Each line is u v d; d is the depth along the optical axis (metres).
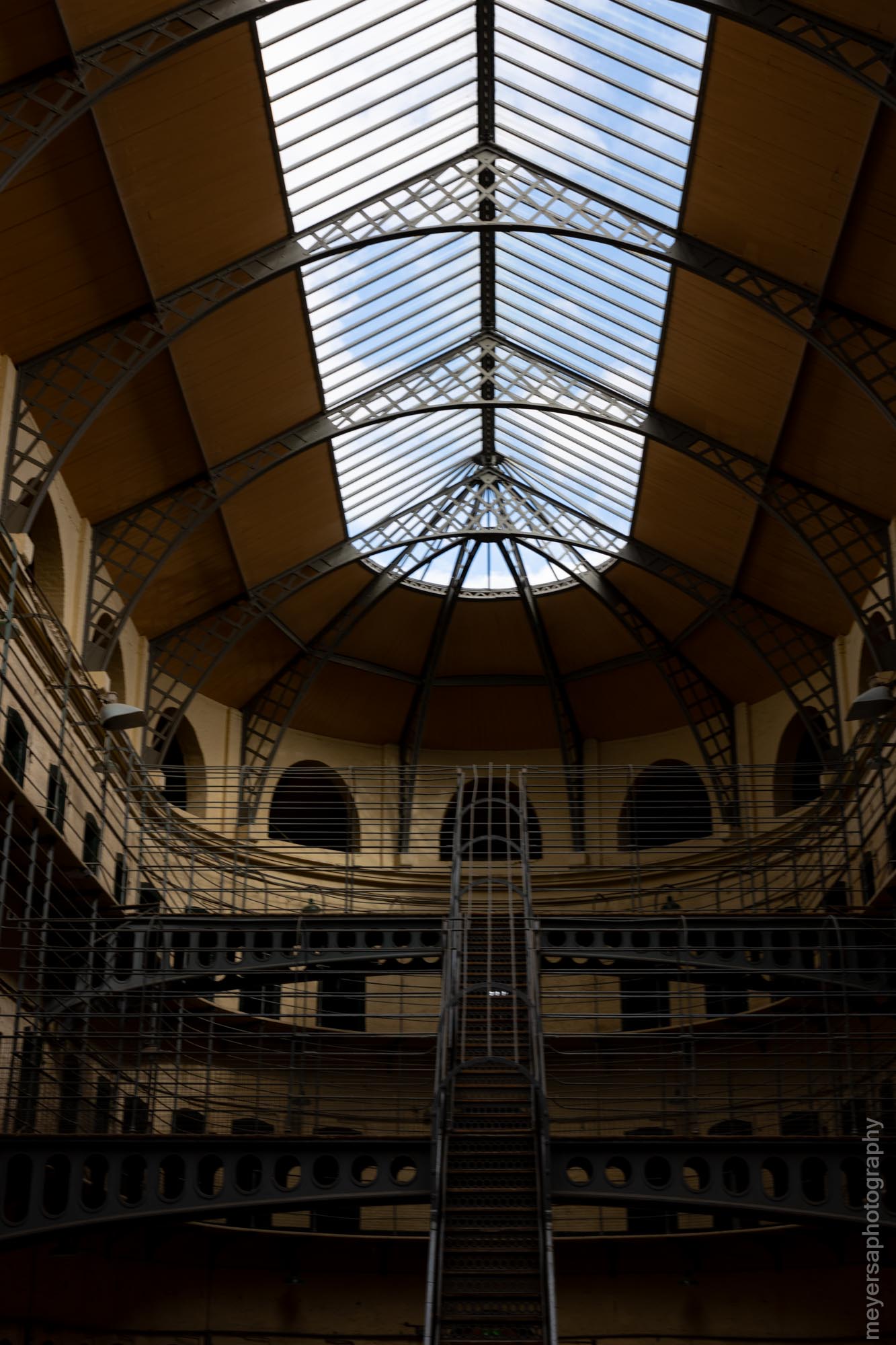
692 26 17.73
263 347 22.48
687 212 20.50
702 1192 16.42
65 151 17.41
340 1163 16.50
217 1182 22.89
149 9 16.64
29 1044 20.14
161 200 18.91
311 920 22.02
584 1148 16.56
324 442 25.14
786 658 29.02
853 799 25.98
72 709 21.67
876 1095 24.55
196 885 28.45
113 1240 22.30
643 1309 23.88
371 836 31.59
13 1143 16.52
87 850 22.47
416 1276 24.23
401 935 22.09
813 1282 23.30
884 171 17.86
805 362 21.36
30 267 18.58
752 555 26.67
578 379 25.33
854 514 23.59
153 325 20.39
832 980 20.73
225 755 30.30
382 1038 29.27
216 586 27.30
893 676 22.45
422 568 31.05
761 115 18.25
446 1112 15.34
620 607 30.55
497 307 25.53
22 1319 19.53
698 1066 28.22
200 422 23.09
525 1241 14.27
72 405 20.92
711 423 24.05
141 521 24.36
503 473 30.08
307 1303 23.89
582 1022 29.17
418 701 32.41
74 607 22.50
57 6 15.97
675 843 31.52
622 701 32.09
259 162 19.41
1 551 17.97
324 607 30.28
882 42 16.45
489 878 19.62
